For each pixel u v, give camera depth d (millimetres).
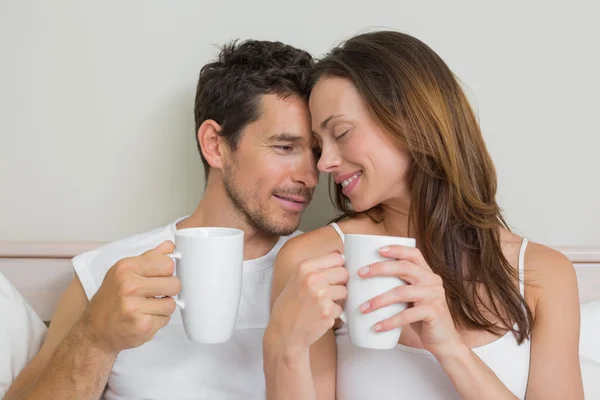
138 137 1356
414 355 955
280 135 1040
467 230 985
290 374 792
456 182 943
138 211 1378
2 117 1332
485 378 807
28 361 1062
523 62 1385
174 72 1344
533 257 1016
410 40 959
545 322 967
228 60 1104
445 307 754
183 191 1377
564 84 1395
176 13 1329
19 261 1247
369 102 898
